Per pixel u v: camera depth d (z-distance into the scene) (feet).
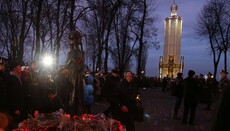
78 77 15.61
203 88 51.70
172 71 180.24
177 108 32.83
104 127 12.61
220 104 6.92
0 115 16.03
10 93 16.40
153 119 31.60
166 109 43.16
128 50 111.45
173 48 187.62
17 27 63.57
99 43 71.67
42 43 61.67
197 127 27.81
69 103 15.46
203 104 55.36
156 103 53.21
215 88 49.42
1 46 65.00
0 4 56.24
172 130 25.68
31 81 20.63
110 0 69.82
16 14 59.52
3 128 16.20
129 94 17.98
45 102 19.65
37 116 13.73
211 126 7.07
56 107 19.38
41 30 60.80
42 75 20.85
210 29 94.58
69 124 12.14
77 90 15.49
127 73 18.44
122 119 17.46
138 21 88.02
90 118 13.43
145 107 44.57
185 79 29.68
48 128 12.04
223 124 6.77
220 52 93.76
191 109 29.22
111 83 19.76
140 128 25.94
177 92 32.60
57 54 56.29
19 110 17.28
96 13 63.93
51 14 55.26
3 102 16.19
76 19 59.72
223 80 33.78
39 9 51.62
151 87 137.80
